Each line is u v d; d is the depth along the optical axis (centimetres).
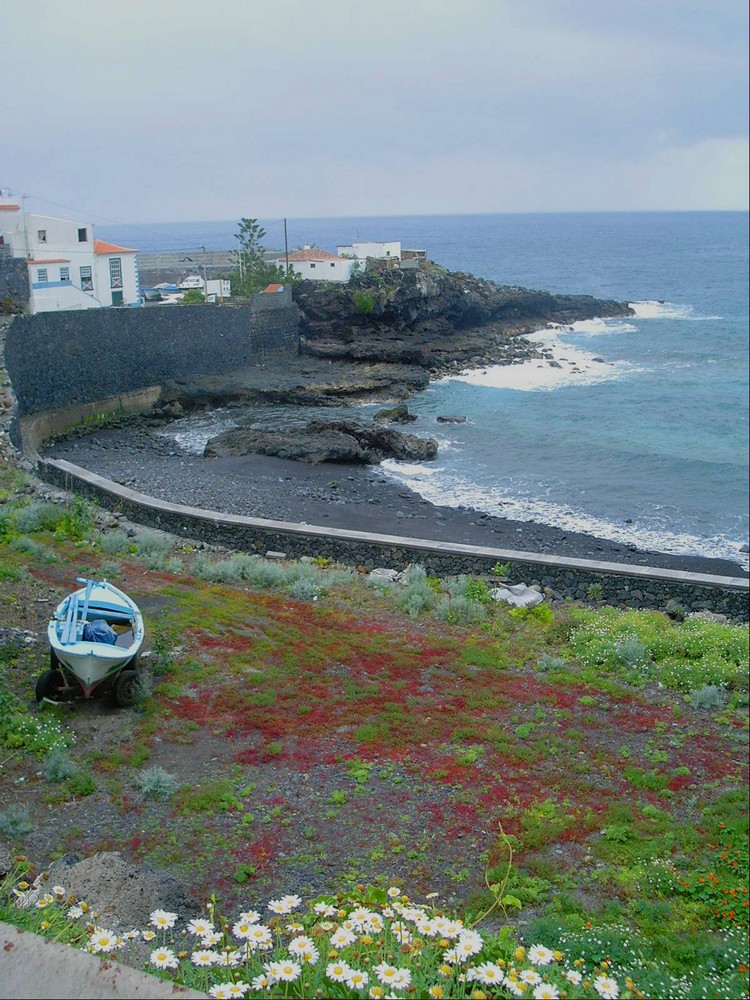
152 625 2064
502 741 1653
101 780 1429
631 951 1038
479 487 4388
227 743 1586
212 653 1950
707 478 4597
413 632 2211
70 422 5459
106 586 1841
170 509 3212
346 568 2898
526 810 1423
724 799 1509
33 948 389
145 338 6056
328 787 1462
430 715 1739
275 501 3925
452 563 2870
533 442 5312
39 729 1534
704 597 2623
